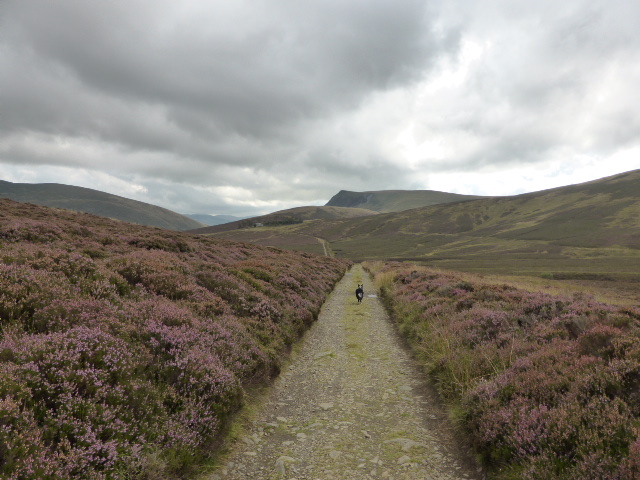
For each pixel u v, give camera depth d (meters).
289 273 20.30
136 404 4.84
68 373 4.40
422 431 6.25
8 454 3.17
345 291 27.73
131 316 7.08
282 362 9.70
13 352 4.48
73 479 3.41
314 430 6.26
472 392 6.37
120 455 3.96
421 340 11.46
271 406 7.25
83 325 5.75
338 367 9.86
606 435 4.14
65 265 8.38
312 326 14.70
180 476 4.47
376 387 8.42
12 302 5.79
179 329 7.28
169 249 21.34
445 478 4.87
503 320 9.99
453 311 12.53
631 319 7.66
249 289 13.24
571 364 5.95
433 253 150.50
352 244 190.12
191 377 5.85
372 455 5.45
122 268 10.24
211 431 5.28
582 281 64.62
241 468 5.01
